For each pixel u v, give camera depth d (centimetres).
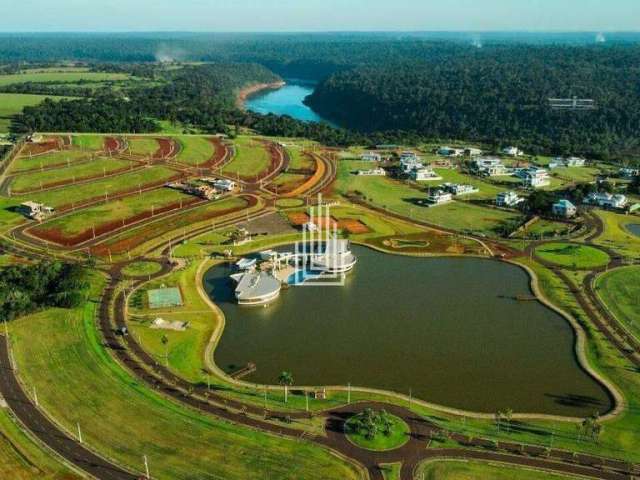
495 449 12375
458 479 11462
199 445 12262
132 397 13812
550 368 15650
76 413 13150
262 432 12731
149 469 11556
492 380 15088
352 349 16550
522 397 14350
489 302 19512
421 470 11694
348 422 13125
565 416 13600
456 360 16012
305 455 12031
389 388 14662
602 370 15462
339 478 11444
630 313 18525
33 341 15938
